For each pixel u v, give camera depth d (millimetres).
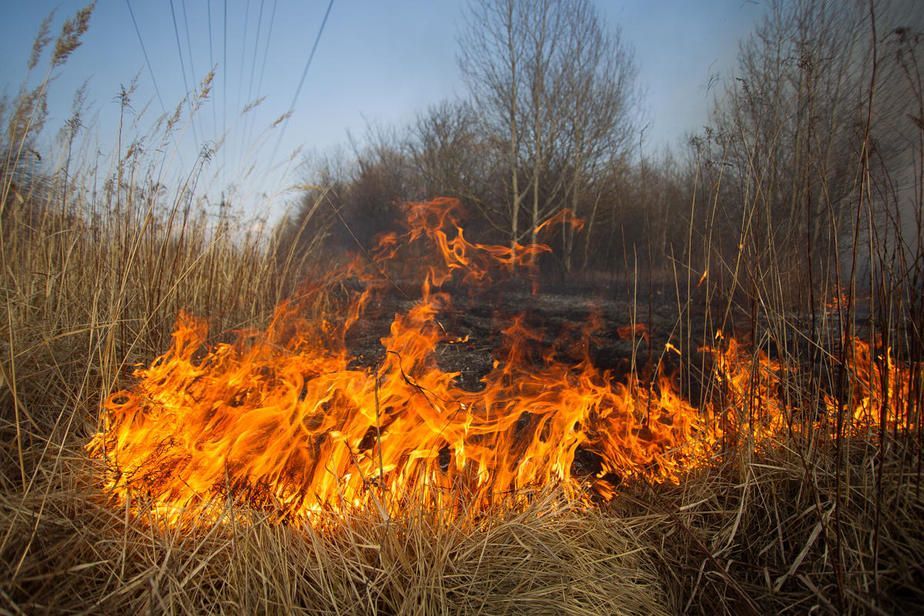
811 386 2412
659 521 2213
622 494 2451
